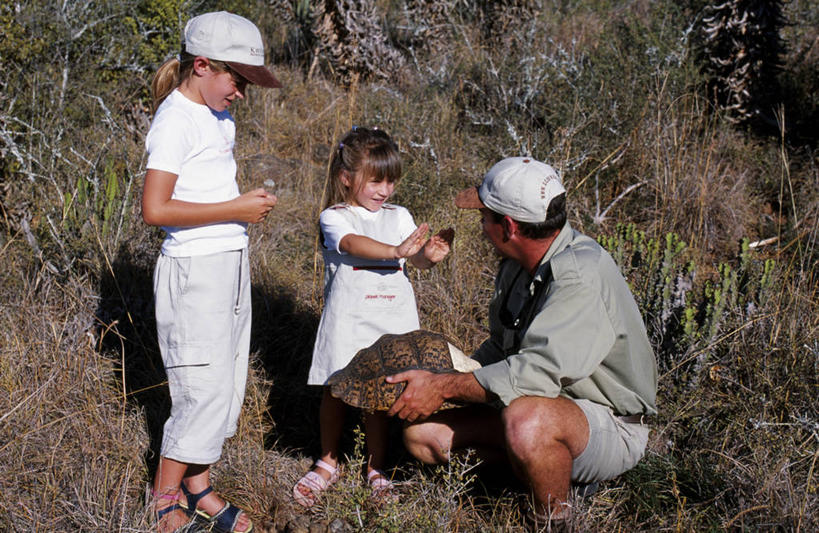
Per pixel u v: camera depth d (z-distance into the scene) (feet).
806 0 27.45
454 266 14.84
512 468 9.16
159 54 20.49
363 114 21.63
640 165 18.67
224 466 10.56
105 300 12.92
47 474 9.62
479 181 18.21
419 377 9.05
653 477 9.95
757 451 10.18
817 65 23.16
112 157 16.26
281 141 21.40
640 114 19.20
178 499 9.41
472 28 27.50
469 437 9.54
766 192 19.26
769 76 21.31
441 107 21.42
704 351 11.71
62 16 18.53
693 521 9.07
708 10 22.25
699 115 20.01
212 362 9.11
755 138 20.95
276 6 27.63
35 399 10.85
